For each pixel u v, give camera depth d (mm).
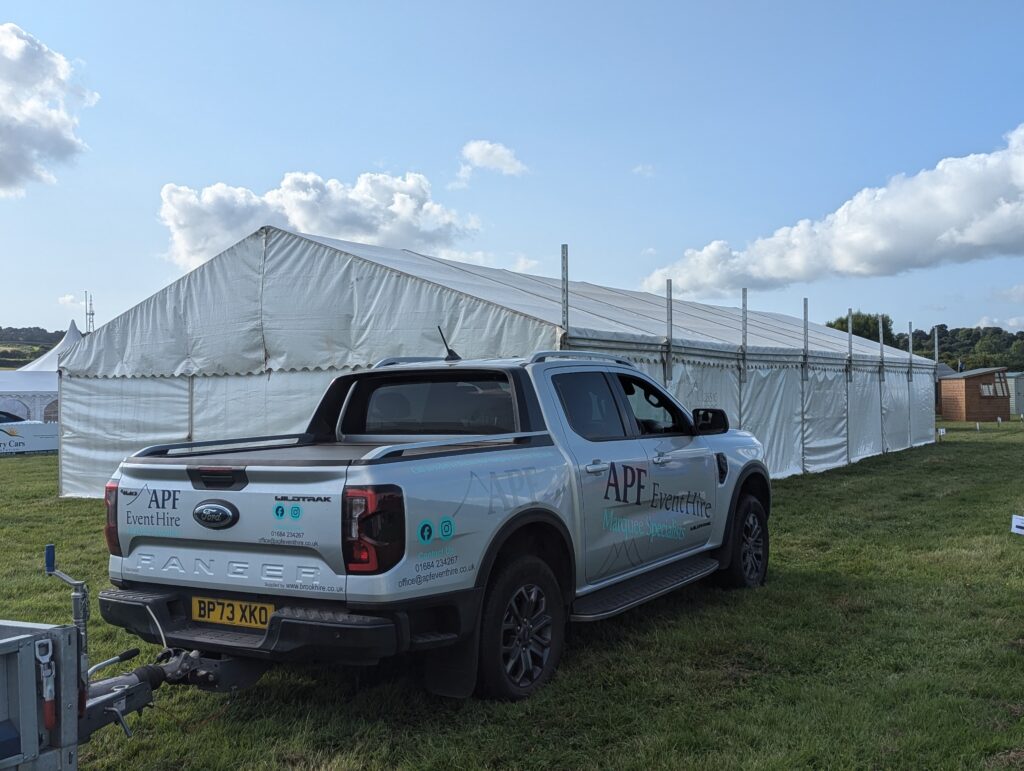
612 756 3785
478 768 3693
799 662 4984
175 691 4750
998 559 7848
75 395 13727
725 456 6699
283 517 3912
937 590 6688
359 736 4070
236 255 12203
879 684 4598
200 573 4148
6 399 30016
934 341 25938
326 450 5117
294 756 3889
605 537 5207
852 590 6754
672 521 5922
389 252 13258
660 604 6379
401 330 10656
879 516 10602
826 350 17188
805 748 3781
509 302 10383
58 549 8992
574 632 5637
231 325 12188
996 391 42625
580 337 9641
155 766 3848
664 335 11578
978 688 4492
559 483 4820
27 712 2822
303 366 11516
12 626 3061
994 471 16109
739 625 5750
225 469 4070
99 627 5949
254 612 4035
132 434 13148
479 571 4176
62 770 2947
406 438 5457
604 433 5492
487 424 5137
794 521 10266
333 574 3814
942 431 26156
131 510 4371
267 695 4629
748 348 13773
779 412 15070
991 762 3660
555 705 4359
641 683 4641
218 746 3994
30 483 16031
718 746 3865
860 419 19031
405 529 3818
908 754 3734
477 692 4340
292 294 11648
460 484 4137
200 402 12516
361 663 3785
